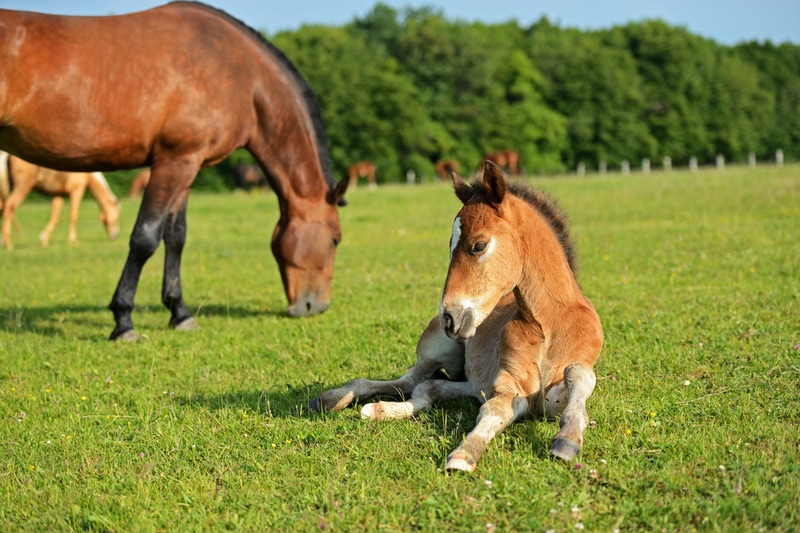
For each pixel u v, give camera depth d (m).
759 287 8.60
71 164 7.68
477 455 4.00
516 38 88.31
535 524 3.39
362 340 7.29
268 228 21.23
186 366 6.80
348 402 5.24
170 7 8.20
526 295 4.61
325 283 9.11
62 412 5.57
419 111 67.25
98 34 7.44
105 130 7.45
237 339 7.77
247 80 8.38
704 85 78.56
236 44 8.34
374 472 4.10
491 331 5.19
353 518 3.60
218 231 20.88
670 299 8.27
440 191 31.20
